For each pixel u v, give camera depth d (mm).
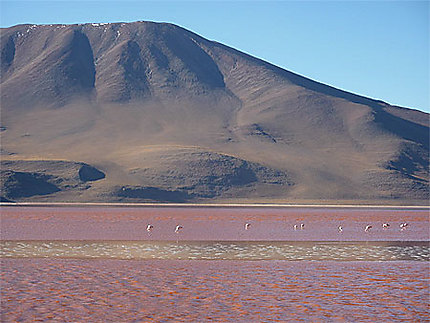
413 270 31891
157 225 69688
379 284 27703
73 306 23000
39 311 22156
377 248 43000
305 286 27172
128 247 42281
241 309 22781
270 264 33906
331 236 54938
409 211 133750
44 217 85250
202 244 45062
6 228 61000
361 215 106562
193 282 27984
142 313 22062
